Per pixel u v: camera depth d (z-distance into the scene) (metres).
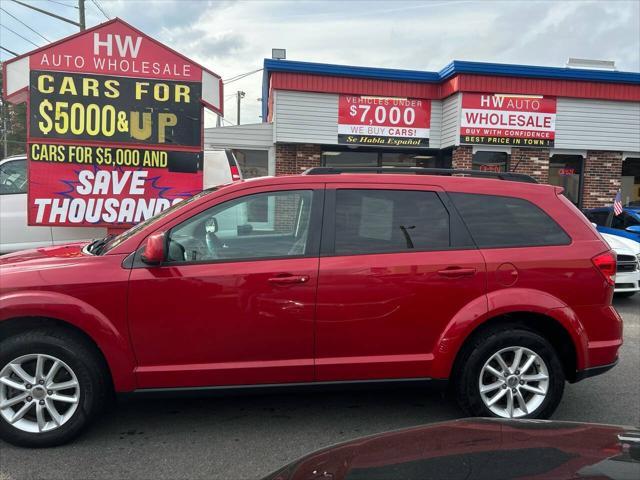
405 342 3.42
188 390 3.29
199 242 3.36
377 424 3.69
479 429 1.94
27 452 3.21
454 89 12.82
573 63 15.12
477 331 3.51
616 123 13.52
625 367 4.99
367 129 13.35
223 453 3.24
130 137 6.30
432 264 3.42
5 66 5.96
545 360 3.50
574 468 1.53
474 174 3.85
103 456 3.18
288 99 13.02
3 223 7.01
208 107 6.47
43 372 3.22
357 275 3.35
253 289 3.27
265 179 3.50
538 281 3.49
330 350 3.38
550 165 13.88
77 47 6.12
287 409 3.93
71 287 3.14
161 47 6.30
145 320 3.20
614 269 3.62
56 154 6.14
